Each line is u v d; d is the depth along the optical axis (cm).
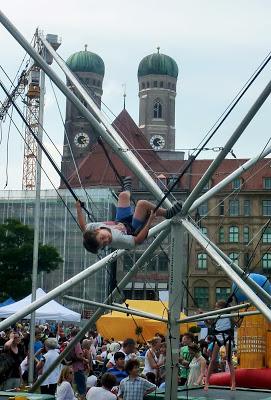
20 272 8506
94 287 10400
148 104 19038
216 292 10494
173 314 1158
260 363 1496
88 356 2030
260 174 10775
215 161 1058
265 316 937
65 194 11194
